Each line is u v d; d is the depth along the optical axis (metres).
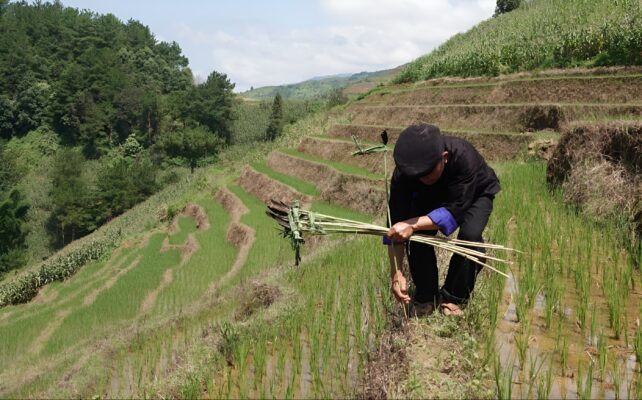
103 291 20.05
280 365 3.96
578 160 8.12
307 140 31.95
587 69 21.05
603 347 3.34
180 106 95.81
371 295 4.92
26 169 86.56
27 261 59.00
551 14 28.28
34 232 65.69
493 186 3.65
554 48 23.45
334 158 27.88
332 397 3.44
